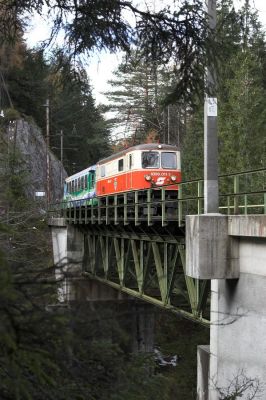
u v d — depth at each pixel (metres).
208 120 10.18
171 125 44.25
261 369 9.12
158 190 21.30
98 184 27.75
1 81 12.98
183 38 5.46
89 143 54.53
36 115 40.38
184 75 5.63
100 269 24.03
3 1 6.01
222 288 10.47
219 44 5.41
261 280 9.25
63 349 2.98
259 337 9.22
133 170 21.66
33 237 18.28
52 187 48.00
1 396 2.82
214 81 5.63
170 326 21.69
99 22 5.60
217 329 10.54
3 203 18.17
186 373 17.66
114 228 20.09
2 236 7.93
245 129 26.17
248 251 9.78
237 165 25.36
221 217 10.17
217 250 10.12
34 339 2.78
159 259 15.76
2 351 2.68
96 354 3.24
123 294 23.62
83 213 28.64
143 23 5.56
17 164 18.84
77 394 3.22
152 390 4.09
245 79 26.05
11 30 6.48
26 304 2.83
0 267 2.77
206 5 5.39
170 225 13.81
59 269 3.10
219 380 10.38
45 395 3.07
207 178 10.29
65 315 2.87
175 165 21.78
